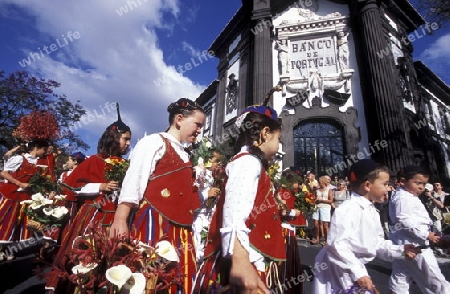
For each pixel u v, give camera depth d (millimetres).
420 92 15281
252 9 14977
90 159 2652
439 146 17000
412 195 2934
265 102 1854
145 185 1647
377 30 11422
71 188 2504
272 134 1533
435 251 5930
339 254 1830
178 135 2002
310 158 11680
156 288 1360
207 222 2988
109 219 2445
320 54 12727
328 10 13352
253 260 1174
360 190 2100
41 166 4148
